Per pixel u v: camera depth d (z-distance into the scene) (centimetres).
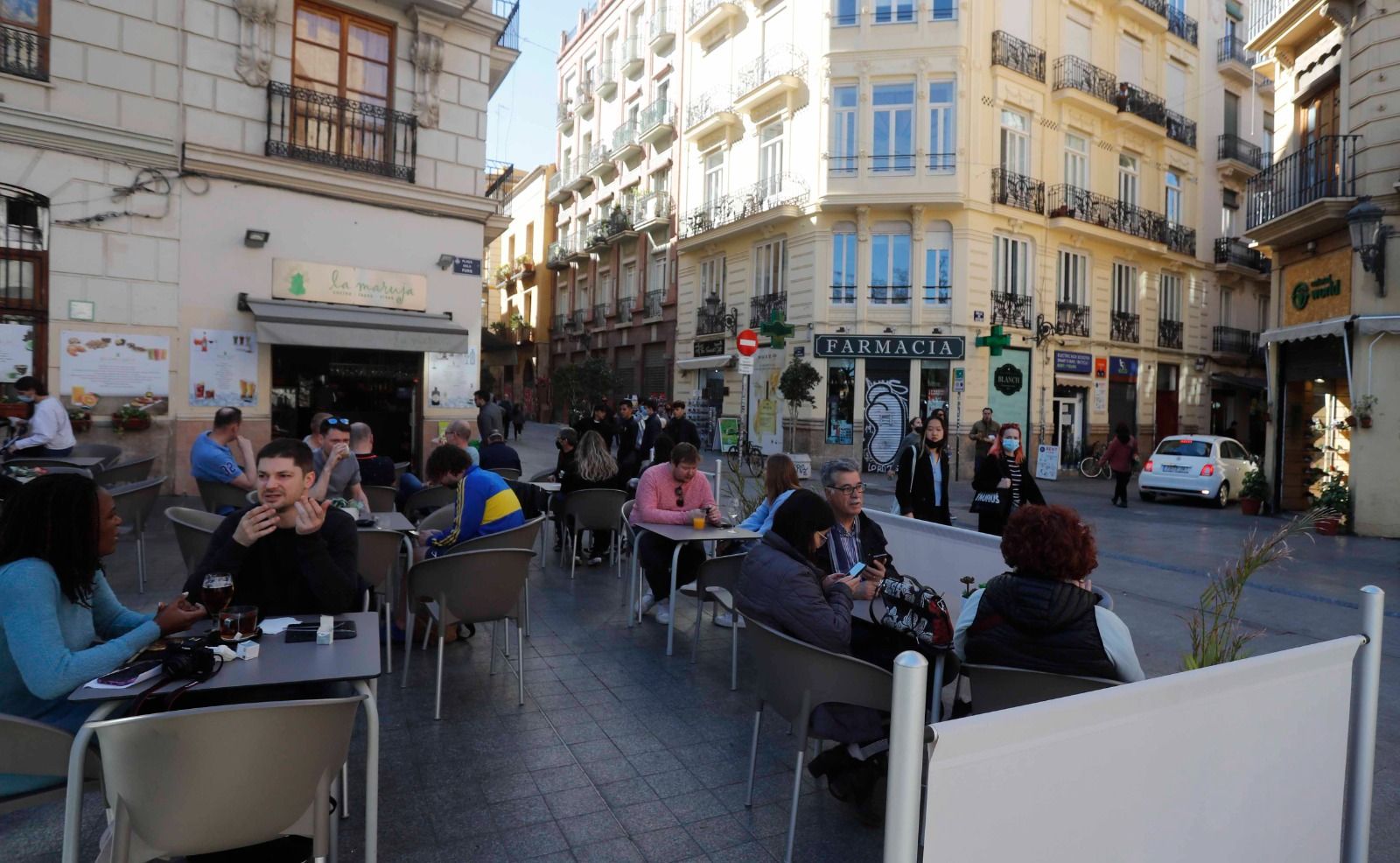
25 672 241
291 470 332
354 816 332
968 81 2086
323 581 334
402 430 1306
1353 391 1245
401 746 398
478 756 389
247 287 1157
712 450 2580
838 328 2172
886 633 363
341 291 1227
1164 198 2581
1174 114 2619
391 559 511
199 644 265
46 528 257
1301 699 225
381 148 1266
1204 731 200
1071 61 2283
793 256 2261
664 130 2944
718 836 326
